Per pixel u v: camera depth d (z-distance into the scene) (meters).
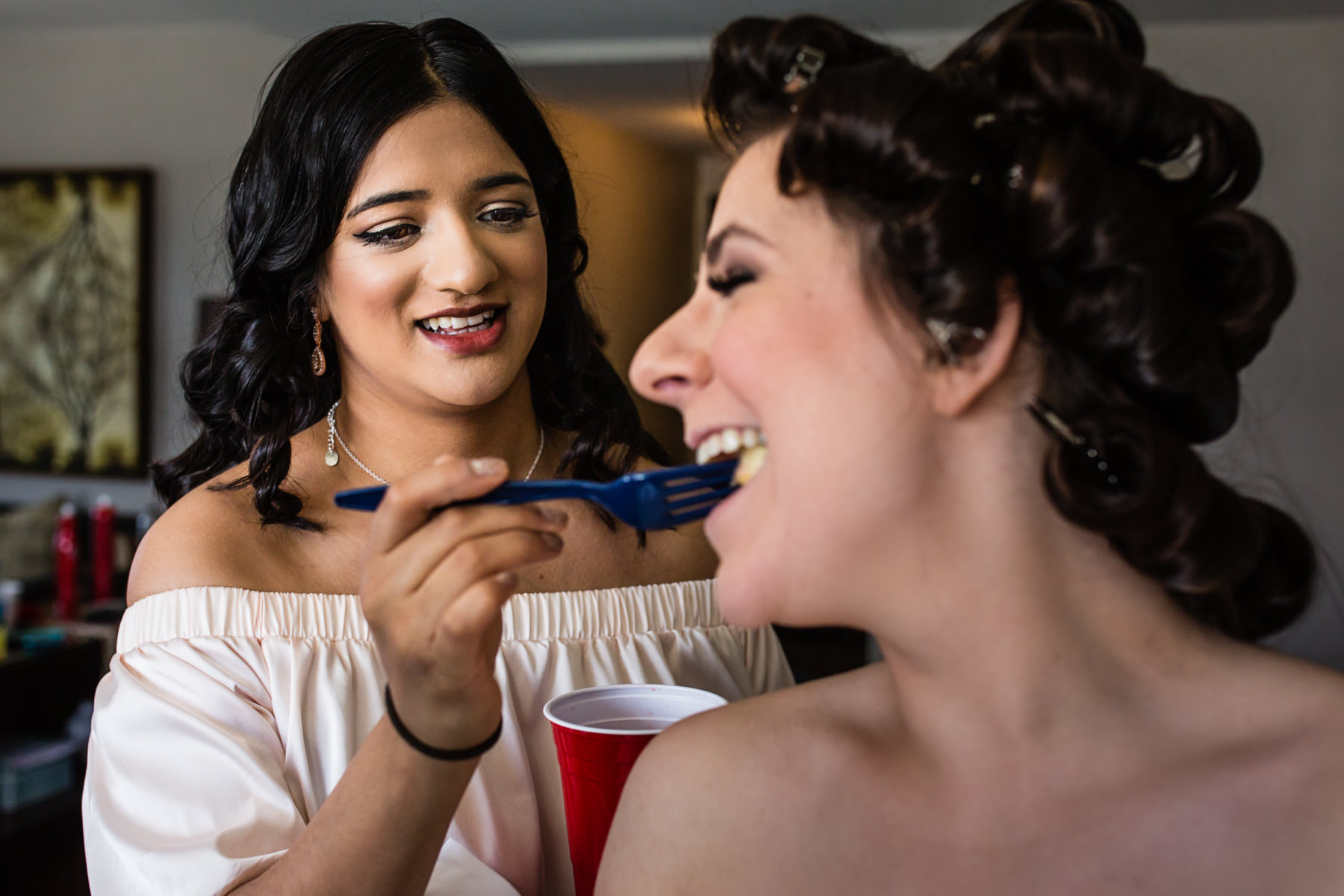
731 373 0.68
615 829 0.79
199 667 1.14
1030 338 0.66
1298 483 4.54
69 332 5.57
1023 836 0.67
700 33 4.80
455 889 1.03
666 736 0.80
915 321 0.64
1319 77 4.58
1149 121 0.65
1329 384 4.53
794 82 0.73
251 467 1.24
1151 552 0.64
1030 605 0.67
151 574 1.21
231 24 5.46
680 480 0.78
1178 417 0.68
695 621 1.37
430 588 0.78
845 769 0.73
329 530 1.27
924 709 0.71
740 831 0.73
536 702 1.24
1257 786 0.64
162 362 5.59
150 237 5.54
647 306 6.86
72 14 5.38
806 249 0.67
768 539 0.68
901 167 0.63
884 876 0.69
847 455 0.65
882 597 0.68
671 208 7.18
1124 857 0.64
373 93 1.17
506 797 1.18
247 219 1.29
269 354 1.32
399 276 1.18
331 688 1.17
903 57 0.73
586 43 5.04
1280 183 4.62
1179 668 0.68
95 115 5.63
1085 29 0.74
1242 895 0.62
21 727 3.79
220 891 0.95
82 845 3.44
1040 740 0.68
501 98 1.25
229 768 1.07
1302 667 0.68
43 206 5.57
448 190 1.18
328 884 0.86
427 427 1.30
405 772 0.84
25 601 4.45
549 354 1.43
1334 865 0.61
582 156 5.95
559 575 1.35
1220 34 4.67
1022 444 0.66
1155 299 0.62
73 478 5.66
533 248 1.24
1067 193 0.62
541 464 1.42
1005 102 0.67
